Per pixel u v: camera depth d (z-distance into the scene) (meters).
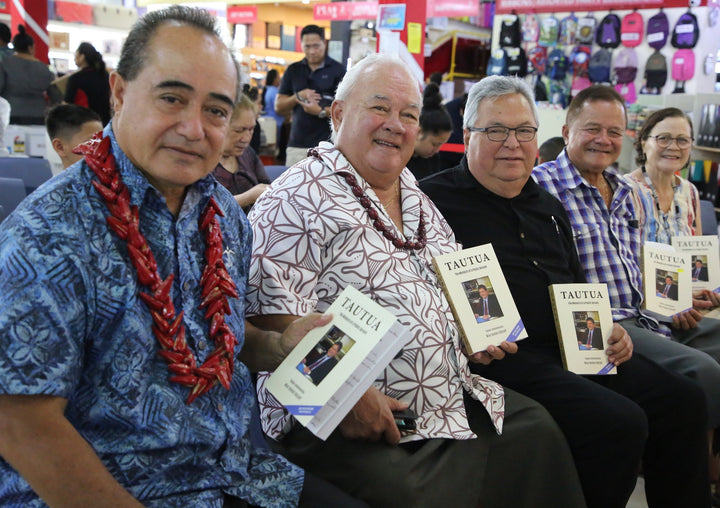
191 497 1.23
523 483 1.87
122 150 1.21
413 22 5.60
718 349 2.82
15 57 7.12
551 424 1.93
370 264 1.79
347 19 9.18
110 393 1.14
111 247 1.14
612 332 2.21
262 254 1.72
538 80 6.91
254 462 1.42
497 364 2.19
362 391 1.39
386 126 1.86
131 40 1.20
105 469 1.08
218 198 1.40
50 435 1.04
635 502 2.60
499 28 7.00
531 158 2.36
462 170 2.43
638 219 3.12
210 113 1.22
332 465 1.70
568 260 2.51
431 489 1.63
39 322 1.03
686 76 6.27
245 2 11.21
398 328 1.43
